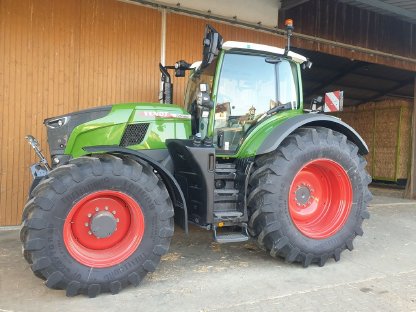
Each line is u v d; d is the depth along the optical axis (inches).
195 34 249.6
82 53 217.2
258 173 145.4
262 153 143.9
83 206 122.4
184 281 133.6
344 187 157.5
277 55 165.3
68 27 213.0
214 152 140.7
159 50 237.8
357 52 318.7
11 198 203.5
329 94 212.4
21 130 204.7
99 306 113.2
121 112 149.7
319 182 161.9
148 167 131.6
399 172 432.5
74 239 122.3
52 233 114.0
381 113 458.0
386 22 331.6
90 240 123.6
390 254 169.8
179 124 158.2
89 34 218.4
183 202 134.6
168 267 147.9
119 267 122.0
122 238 128.3
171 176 135.3
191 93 177.6
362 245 183.6
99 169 119.8
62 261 115.3
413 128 353.4
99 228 122.6
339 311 112.0
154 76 236.8
